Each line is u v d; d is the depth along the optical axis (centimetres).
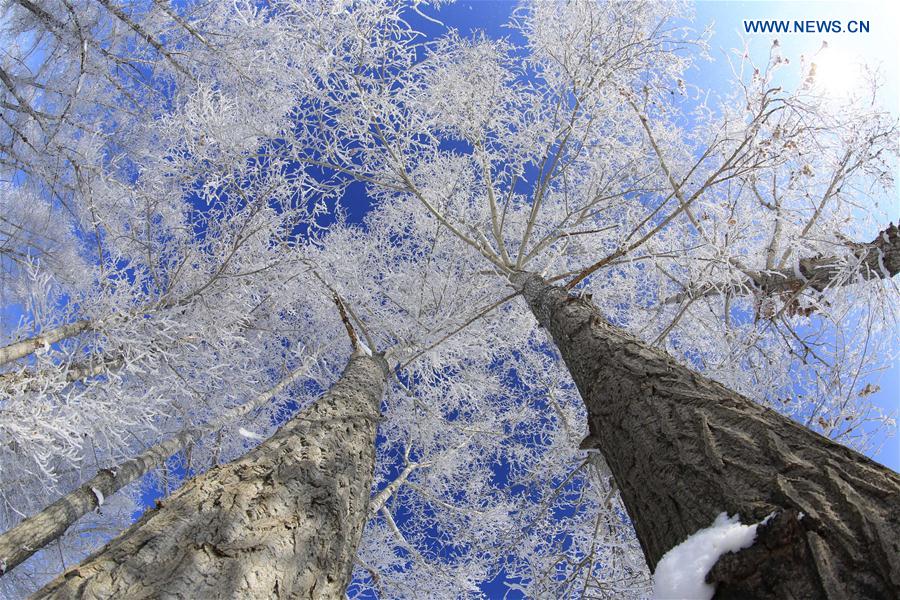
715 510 132
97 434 357
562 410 586
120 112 548
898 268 321
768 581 103
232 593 117
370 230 636
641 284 570
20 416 251
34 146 487
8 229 504
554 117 489
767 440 143
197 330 386
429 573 534
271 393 498
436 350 539
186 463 514
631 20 439
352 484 203
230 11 526
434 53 452
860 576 96
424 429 605
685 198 473
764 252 417
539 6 473
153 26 515
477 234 559
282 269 456
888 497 110
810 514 109
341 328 611
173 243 419
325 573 151
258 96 491
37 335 294
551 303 361
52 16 479
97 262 554
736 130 395
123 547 122
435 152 516
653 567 163
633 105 403
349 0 416
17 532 251
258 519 148
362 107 435
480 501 591
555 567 412
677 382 198
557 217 594
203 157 437
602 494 409
